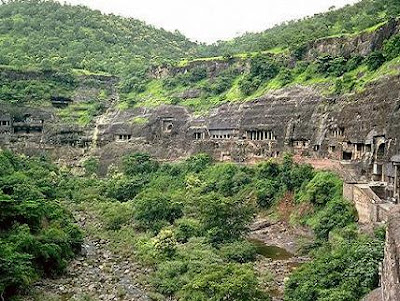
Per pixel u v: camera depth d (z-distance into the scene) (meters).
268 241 75.88
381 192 70.38
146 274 61.69
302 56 118.56
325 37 116.75
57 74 153.25
